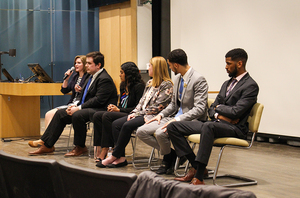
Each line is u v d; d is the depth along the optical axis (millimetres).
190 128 2691
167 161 3072
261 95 5047
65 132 6098
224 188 786
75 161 3574
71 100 4539
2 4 8477
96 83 3898
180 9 6285
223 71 5582
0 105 5250
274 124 4895
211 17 5727
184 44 6250
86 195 964
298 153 4129
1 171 1213
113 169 3223
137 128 3248
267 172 3141
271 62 4914
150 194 865
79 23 8844
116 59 7453
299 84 4602
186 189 818
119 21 7355
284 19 4750
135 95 3623
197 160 2445
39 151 3963
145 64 7332
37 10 8578
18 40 8570
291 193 2465
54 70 8758
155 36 6617
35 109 5543
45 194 1080
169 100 3277
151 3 7180
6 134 5301
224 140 2545
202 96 2900
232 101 2736
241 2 5270
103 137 3455
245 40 5238
